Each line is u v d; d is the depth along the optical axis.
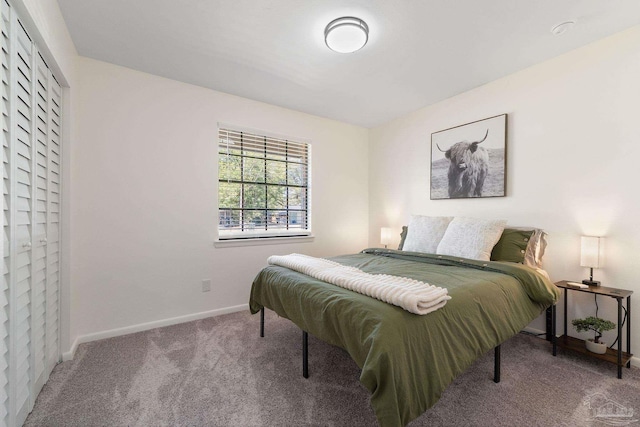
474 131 2.72
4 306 1.10
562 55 2.15
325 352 2.00
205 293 2.72
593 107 2.01
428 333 1.18
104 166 2.24
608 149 1.94
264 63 2.26
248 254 2.98
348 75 2.46
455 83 2.62
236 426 1.29
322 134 3.57
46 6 1.41
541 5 1.61
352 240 3.86
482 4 1.60
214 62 2.24
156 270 2.46
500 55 2.15
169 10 1.66
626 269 1.87
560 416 1.35
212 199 2.75
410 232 2.85
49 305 1.65
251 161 3.07
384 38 1.92
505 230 2.34
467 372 1.73
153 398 1.49
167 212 2.51
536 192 2.31
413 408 1.04
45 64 1.56
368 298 1.33
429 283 1.60
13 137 1.15
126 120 2.33
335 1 1.58
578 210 2.09
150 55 2.15
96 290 2.21
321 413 1.38
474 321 1.38
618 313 1.68
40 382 1.53
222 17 1.72
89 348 2.05
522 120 2.39
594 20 1.75
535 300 1.80
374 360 1.04
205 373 1.73
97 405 1.44
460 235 2.37
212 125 2.74
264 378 1.68
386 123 3.75
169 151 2.52
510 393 1.52
